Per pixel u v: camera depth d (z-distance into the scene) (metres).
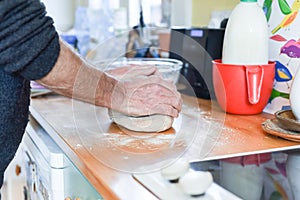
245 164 0.69
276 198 0.56
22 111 0.80
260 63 1.04
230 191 0.58
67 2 2.75
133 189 0.60
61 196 0.93
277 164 0.70
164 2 1.82
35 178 1.11
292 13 1.03
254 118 1.05
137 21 2.08
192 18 1.63
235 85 1.05
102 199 0.66
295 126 0.84
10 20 0.64
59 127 0.97
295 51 1.03
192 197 0.56
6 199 1.51
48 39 0.70
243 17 1.04
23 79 0.75
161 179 0.63
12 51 0.65
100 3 2.46
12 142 0.80
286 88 1.05
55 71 0.75
